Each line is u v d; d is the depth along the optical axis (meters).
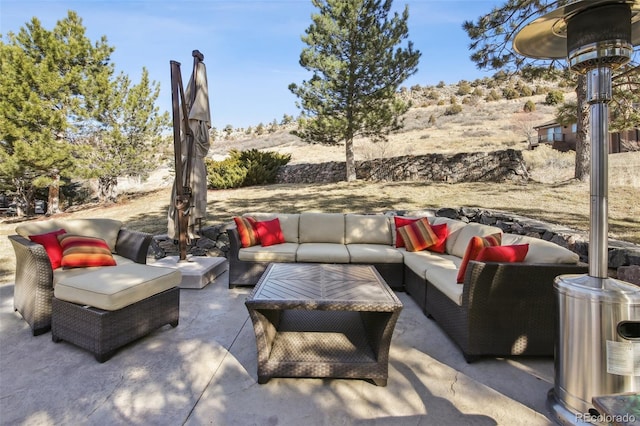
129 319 2.40
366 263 3.86
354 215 4.66
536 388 2.01
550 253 2.40
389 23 9.17
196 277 3.82
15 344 2.49
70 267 2.98
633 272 2.86
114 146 8.93
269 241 4.20
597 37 1.56
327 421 1.72
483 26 5.97
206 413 1.77
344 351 2.18
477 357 2.32
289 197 8.50
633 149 10.26
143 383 2.03
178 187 4.18
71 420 1.71
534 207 5.79
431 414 1.78
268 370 2.03
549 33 1.96
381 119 9.37
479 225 3.60
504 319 2.28
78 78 8.25
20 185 9.51
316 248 4.05
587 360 1.60
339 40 9.22
